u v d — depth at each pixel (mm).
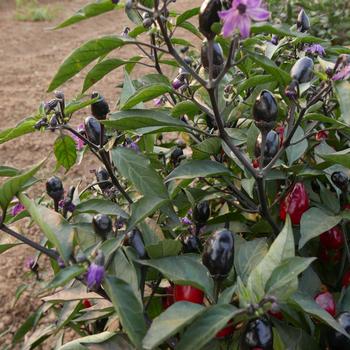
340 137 412
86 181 853
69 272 234
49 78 1371
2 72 1423
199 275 252
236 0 220
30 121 318
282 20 1125
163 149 438
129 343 288
